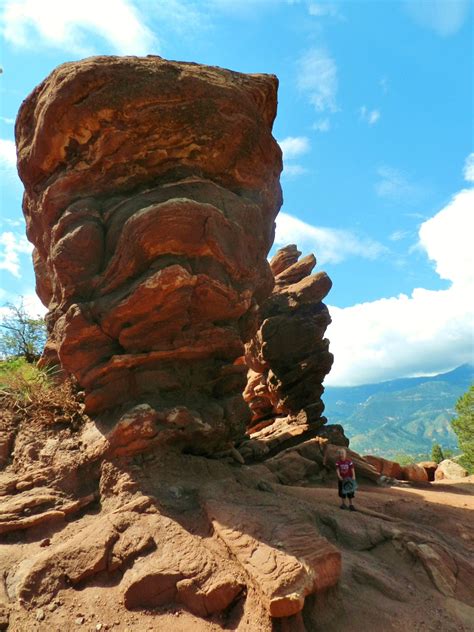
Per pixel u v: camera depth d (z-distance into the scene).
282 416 26.53
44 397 11.38
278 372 24.06
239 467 11.62
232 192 12.04
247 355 26.22
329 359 23.80
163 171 11.16
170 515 8.26
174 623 6.25
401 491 16.56
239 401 11.55
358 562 8.30
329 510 10.42
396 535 9.38
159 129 10.74
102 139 10.50
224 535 7.40
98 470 9.42
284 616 6.11
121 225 10.27
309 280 25.22
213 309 10.82
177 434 9.89
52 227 11.19
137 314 9.96
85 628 6.09
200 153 11.41
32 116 11.98
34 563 7.04
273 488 11.68
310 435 21.94
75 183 10.86
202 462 10.20
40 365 13.52
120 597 6.62
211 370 11.25
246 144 11.97
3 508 8.30
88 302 10.33
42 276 13.98
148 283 9.55
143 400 10.16
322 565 6.85
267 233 13.73
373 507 12.06
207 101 10.98
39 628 6.01
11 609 6.26
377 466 21.06
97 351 10.35
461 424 42.00
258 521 7.71
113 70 10.24
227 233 10.75
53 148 10.84
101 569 7.05
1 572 6.96
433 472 26.88
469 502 15.09
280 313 24.64
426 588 8.07
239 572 6.88
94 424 10.36
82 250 10.30
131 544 7.43
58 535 7.99
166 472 9.40
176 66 11.05
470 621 7.23
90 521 8.45
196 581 6.70
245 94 11.84
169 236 9.74
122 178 10.95
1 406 11.56
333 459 18.00
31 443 10.21
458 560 8.88
